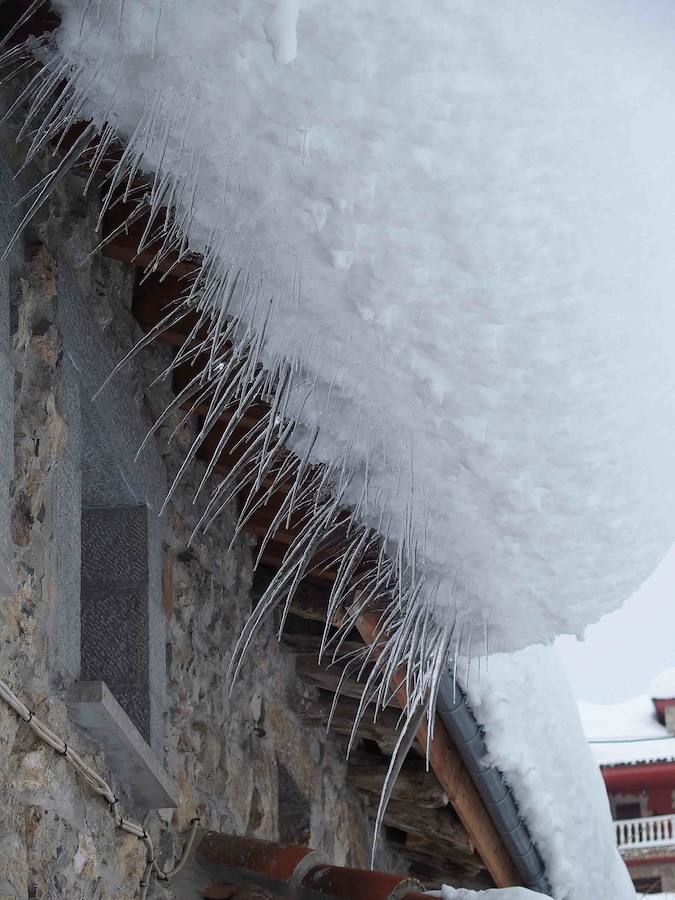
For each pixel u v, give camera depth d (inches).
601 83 74.3
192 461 155.1
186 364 146.6
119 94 83.3
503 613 106.4
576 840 191.5
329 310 89.0
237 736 161.5
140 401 138.0
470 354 85.7
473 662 149.6
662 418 91.2
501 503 95.7
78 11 79.4
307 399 99.5
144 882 124.3
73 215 119.4
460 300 82.6
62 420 111.6
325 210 80.4
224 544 163.9
